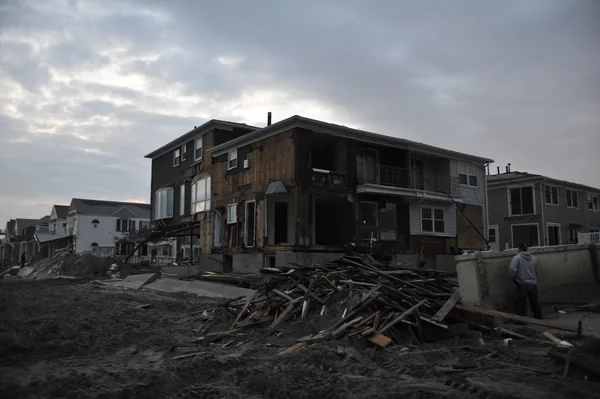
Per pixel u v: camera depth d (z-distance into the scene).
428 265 25.78
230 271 24.62
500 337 8.02
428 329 8.34
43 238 52.75
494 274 9.64
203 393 5.26
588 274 12.39
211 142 27.30
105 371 5.87
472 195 28.91
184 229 29.06
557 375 5.70
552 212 33.28
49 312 10.45
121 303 12.68
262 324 9.40
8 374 5.53
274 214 22.77
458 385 5.43
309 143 21.11
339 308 8.84
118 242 42.31
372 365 6.37
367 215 23.31
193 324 9.96
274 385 5.43
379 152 24.77
